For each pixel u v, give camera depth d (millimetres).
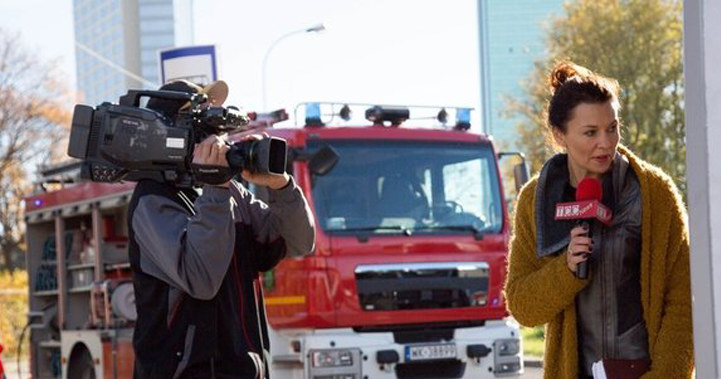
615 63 32844
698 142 3777
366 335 11258
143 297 4797
